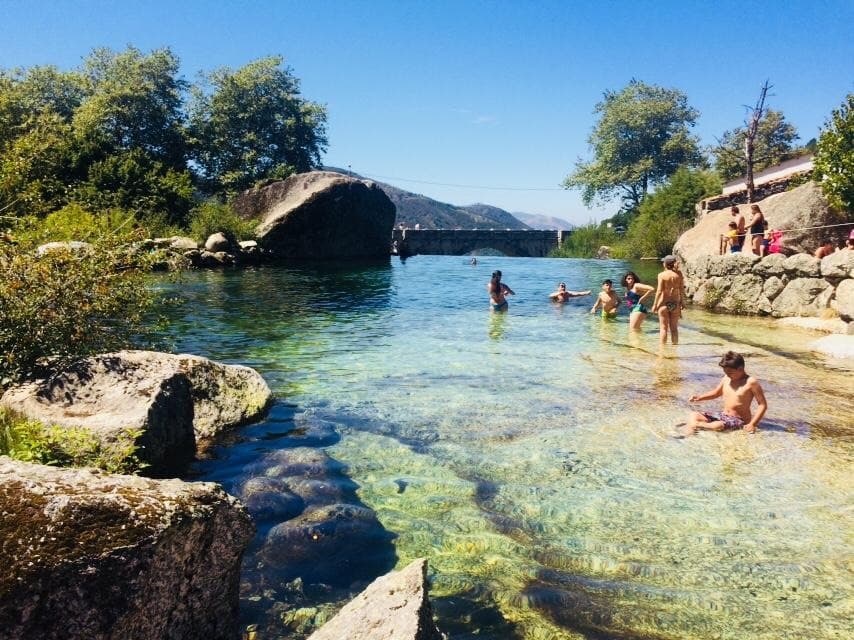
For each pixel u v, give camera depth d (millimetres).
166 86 48344
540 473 5012
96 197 30625
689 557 3725
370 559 3662
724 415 6352
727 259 16688
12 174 10867
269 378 8203
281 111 52031
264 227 33812
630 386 7898
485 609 3182
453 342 11148
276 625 2996
